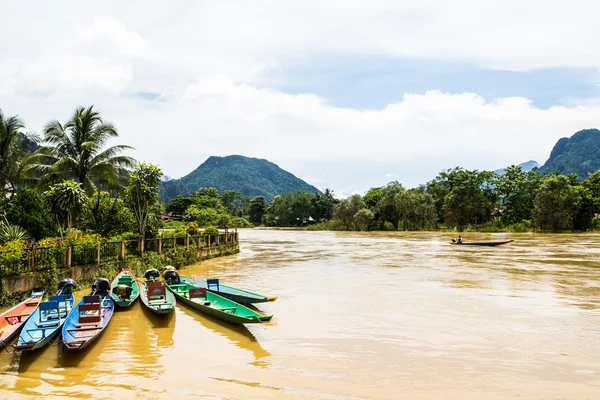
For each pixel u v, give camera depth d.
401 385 9.41
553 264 29.72
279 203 144.38
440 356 11.20
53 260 17.58
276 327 13.84
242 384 9.39
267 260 33.59
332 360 10.91
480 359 10.97
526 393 9.07
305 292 19.59
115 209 29.95
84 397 8.70
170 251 28.11
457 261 32.25
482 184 96.94
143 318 14.87
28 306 14.07
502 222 91.75
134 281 18.78
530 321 14.41
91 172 29.72
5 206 23.28
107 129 31.47
